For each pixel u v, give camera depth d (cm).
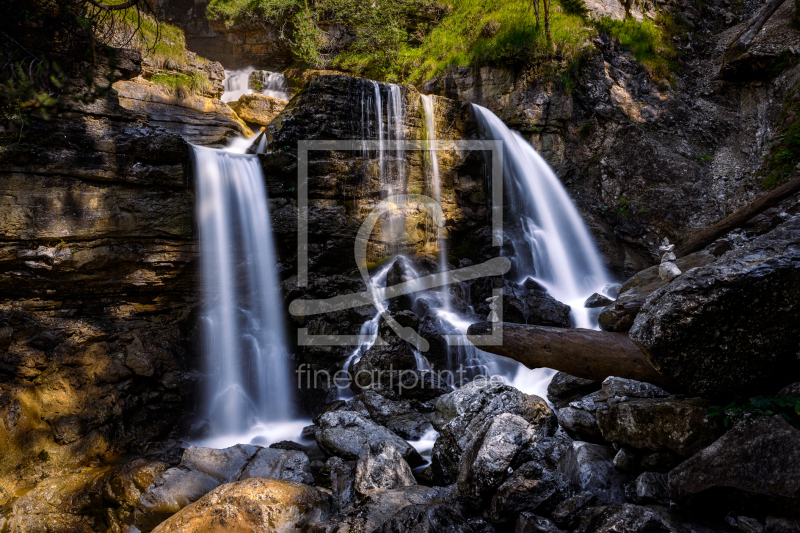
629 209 1452
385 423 806
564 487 437
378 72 1741
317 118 1120
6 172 795
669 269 420
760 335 356
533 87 1512
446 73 1594
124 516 612
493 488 450
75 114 862
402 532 426
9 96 702
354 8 1767
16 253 808
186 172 938
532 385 939
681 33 1852
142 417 834
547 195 1477
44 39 841
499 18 1650
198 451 649
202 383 913
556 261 1396
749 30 1543
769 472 317
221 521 496
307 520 515
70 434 735
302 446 792
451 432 584
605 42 1641
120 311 920
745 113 1575
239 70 2117
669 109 1582
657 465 413
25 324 805
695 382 372
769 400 343
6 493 658
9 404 698
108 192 876
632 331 386
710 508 362
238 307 1010
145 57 1323
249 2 1856
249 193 1041
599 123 1539
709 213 1391
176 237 937
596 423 510
